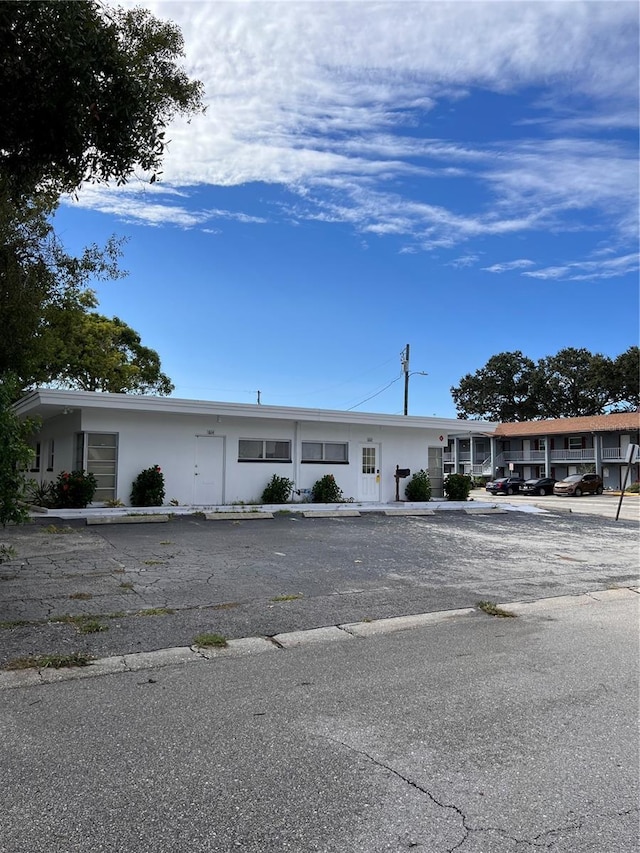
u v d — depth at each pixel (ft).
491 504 72.90
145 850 9.07
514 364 227.20
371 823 9.84
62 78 17.03
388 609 25.04
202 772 11.38
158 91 20.84
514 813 10.19
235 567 32.40
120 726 13.41
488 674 17.28
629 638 21.43
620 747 12.71
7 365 45.27
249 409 60.34
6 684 15.99
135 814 9.98
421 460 75.77
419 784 11.08
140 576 29.35
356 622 22.99
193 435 61.46
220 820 9.86
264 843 9.28
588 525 58.23
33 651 18.49
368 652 19.35
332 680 16.62
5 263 40.29
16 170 20.21
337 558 36.17
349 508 61.67
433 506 67.62
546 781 11.27
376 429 72.59
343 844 9.28
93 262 47.34
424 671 17.48
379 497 72.23
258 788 10.85
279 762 11.82
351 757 12.07
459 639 21.08
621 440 160.56
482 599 27.43
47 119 18.19
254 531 46.03
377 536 45.80
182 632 20.88
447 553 39.55
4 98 17.57
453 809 10.28
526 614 25.08
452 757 12.14
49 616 22.22
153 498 57.26
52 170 20.48
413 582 30.45
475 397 234.99
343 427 70.23
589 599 28.12
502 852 9.14
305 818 9.95
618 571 35.12
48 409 56.24
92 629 20.74
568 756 12.27
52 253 44.45
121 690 15.65
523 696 15.56
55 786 10.81
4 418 24.00
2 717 13.87
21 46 16.33
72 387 102.17
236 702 14.92
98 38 17.19
